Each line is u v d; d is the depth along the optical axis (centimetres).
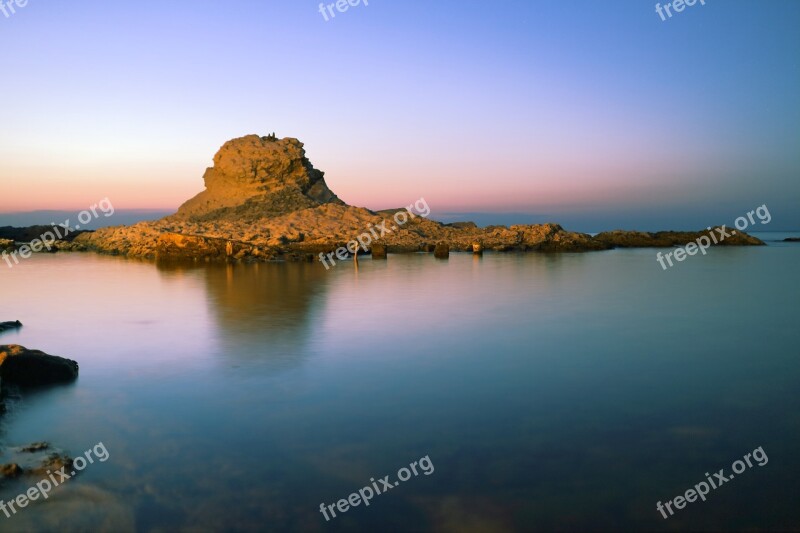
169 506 830
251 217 8900
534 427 1121
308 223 8100
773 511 809
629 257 6109
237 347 1802
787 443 1039
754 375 1492
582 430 1105
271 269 4753
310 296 3002
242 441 1055
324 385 1402
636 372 1522
